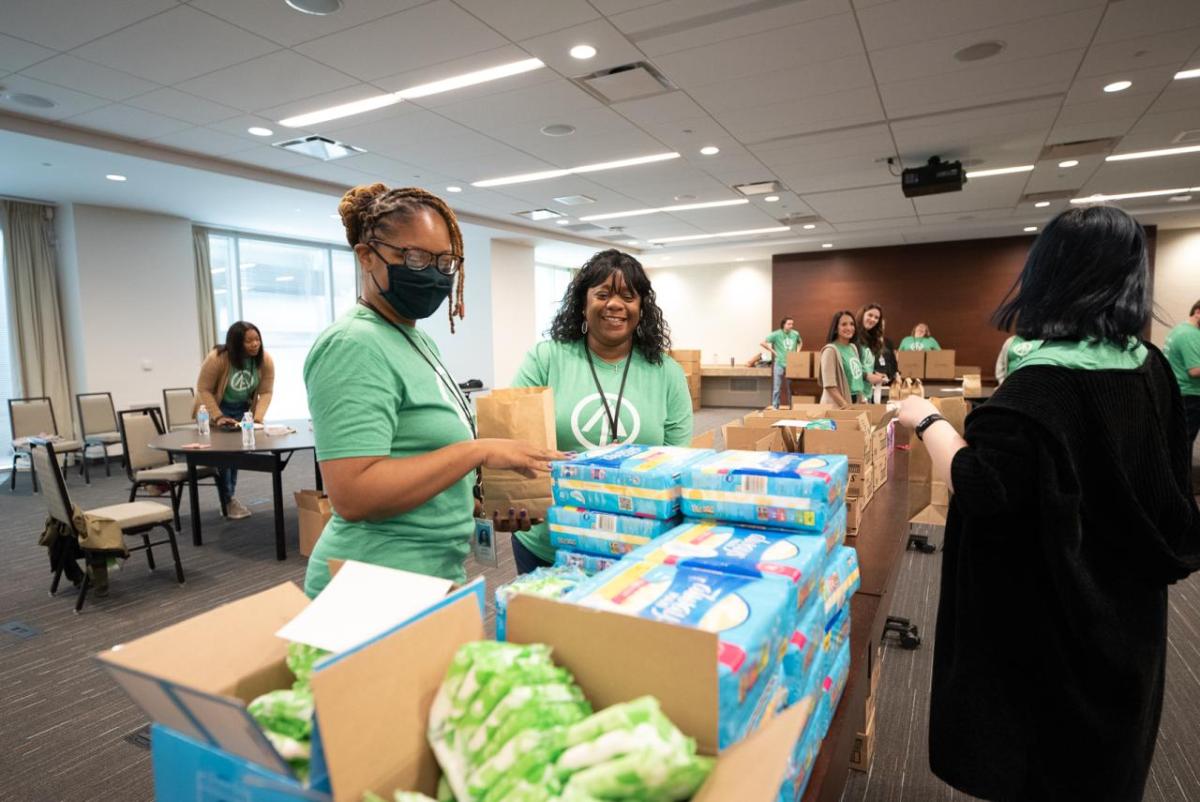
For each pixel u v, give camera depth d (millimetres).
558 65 3678
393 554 1015
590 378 1492
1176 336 4570
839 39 3424
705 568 688
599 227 9102
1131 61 3756
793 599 641
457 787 475
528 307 10164
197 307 7586
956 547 1087
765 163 5852
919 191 5762
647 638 493
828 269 11445
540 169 5953
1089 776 957
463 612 572
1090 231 972
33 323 6430
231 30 3166
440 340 10086
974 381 5496
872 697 1509
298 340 9094
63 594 3232
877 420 2598
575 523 948
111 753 1981
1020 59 3711
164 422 6152
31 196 6172
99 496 5422
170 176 5508
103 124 4477
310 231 8320
